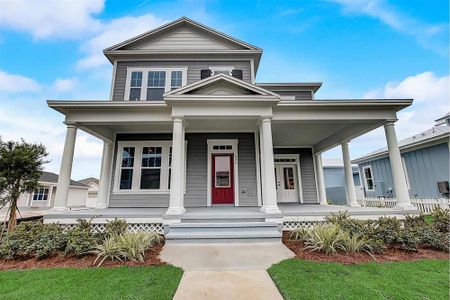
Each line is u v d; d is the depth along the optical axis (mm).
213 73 9695
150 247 5039
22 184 7184
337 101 6922
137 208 8414
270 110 6844
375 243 4652
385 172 13391
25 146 7336
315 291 2941
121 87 9453
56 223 5984
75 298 2785
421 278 3371
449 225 5820
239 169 9062
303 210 7320
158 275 3500
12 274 3582
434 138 9898
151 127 8633
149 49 9938
